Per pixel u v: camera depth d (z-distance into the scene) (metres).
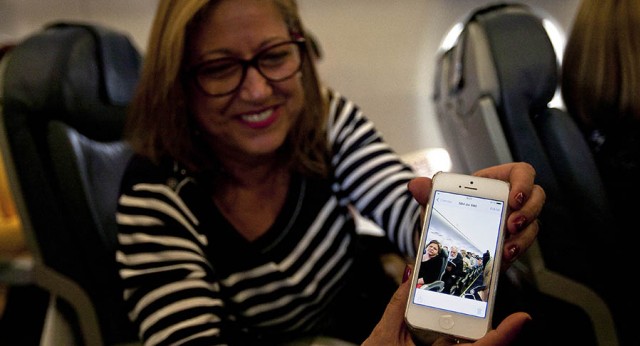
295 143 1.10
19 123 1.17
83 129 1.28
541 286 1.15
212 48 0.95
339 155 1.21
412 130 1.85
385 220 1.16
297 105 1.04
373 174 1.18
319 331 1.18
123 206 1.04
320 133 1.14
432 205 0.75
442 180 0.76
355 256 1.21
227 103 0.98
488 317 0.69
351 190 1.21
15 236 1.69
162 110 1.01
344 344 1.12
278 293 1.08
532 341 1.15
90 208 1.20
